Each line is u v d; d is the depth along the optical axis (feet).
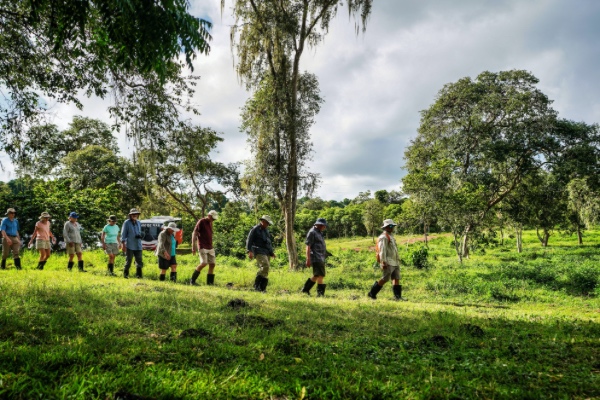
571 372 13.11
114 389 9.49
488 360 14.46
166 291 25.81
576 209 121.70
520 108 98.99
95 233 70.38
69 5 13.53
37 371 10.17
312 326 18.93
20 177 30.94
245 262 70.44
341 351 14.78
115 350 12.67
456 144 105.09
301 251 84.17
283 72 67.56
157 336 15.12
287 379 11.25
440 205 75.05
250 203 72.59
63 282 27.09
